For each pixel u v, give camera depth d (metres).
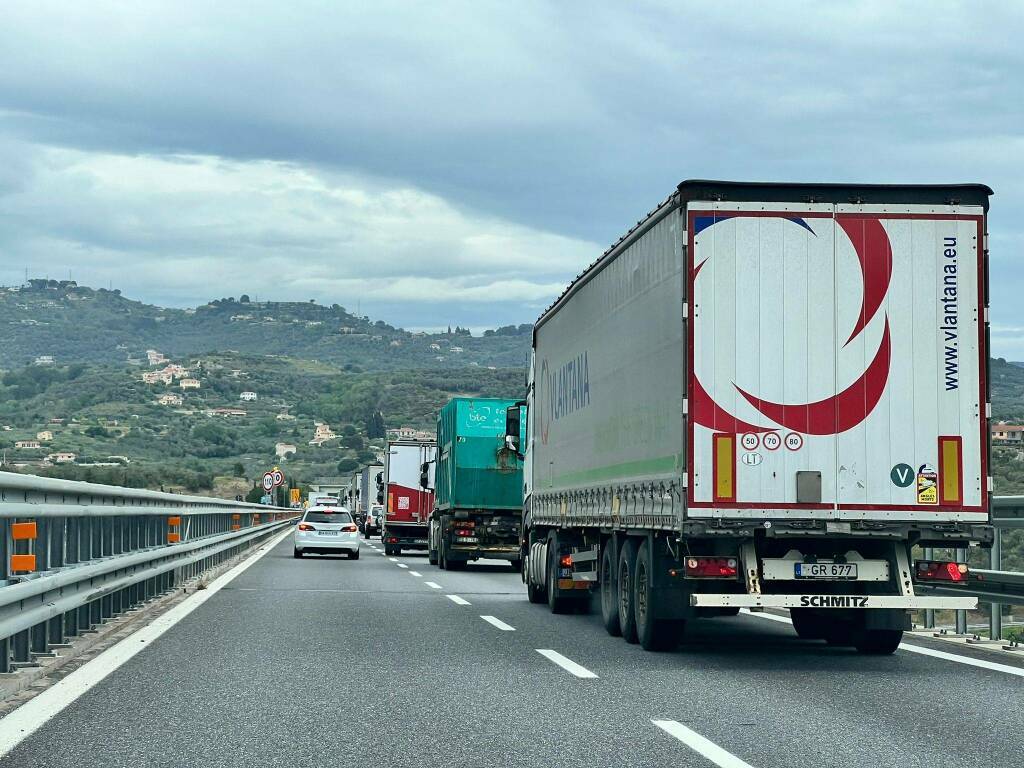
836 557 11.49
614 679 10.12
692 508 11.01
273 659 11.02
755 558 11.32
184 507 18.30
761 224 11.23
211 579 22.34
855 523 11.10
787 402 11.14
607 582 14.14
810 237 11.24
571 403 16.55
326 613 15.74
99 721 7.90
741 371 11.13
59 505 9.46
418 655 11.52
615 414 13.80
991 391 11.27
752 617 16.80
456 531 29.64
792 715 8.42
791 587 11.67
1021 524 12.55
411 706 8.64
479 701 8.90
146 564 14.66
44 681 9.55
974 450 11.24
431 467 40.66
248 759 6.84
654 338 12.14
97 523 11.98
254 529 35.84
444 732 7.69
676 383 11.31
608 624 13.90
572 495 16.25
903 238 11.29
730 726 7.98
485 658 11.41
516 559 29.95
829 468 11.13
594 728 7.87
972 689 9.71
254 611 15.77
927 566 11.54
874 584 11.55
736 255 11.20
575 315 16.42
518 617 16.00
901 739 7.57
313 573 25.72
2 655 9.27
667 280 11.70
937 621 15.72
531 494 19.66
